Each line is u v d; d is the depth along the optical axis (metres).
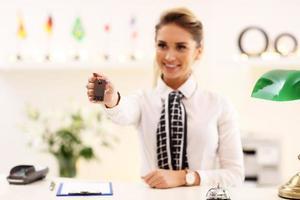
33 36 4.70
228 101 1.98
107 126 3.92
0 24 4.70
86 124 3.59
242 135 4.14
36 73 4.74
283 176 4.41
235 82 4.53
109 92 1.78
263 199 1.64
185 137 1.91
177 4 4.62
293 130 4.55
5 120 4.76
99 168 4.71
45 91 4.74
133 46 4.66
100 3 4.67
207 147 1.90
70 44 4.68
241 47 4.46
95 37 4.68
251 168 4.11
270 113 4.55
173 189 1.78
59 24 4.69
